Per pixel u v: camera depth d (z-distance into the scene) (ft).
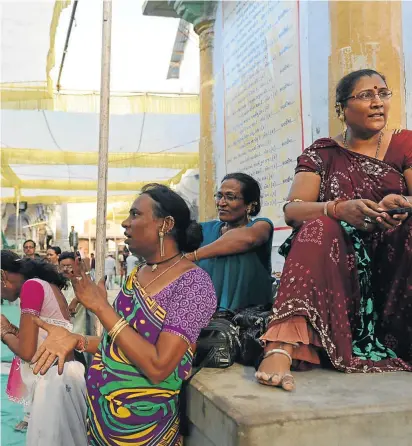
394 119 11.13
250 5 17.13
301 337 5.26
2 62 25.86
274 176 15.24
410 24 11.53
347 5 11.37
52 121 29.91
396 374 5.40
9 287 9.12
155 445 5.16
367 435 4.15
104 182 10.75
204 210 21.50
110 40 10.88
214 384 5.08
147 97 27.94
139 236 5.30
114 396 5.04
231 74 19.12
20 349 7.84
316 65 12.66
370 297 5.97
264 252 7.85
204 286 5.13
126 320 5.10
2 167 36.47
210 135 21.34
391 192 6.08
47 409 7.79
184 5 21.15
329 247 5.47
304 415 4.08
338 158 6.32
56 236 59.47
